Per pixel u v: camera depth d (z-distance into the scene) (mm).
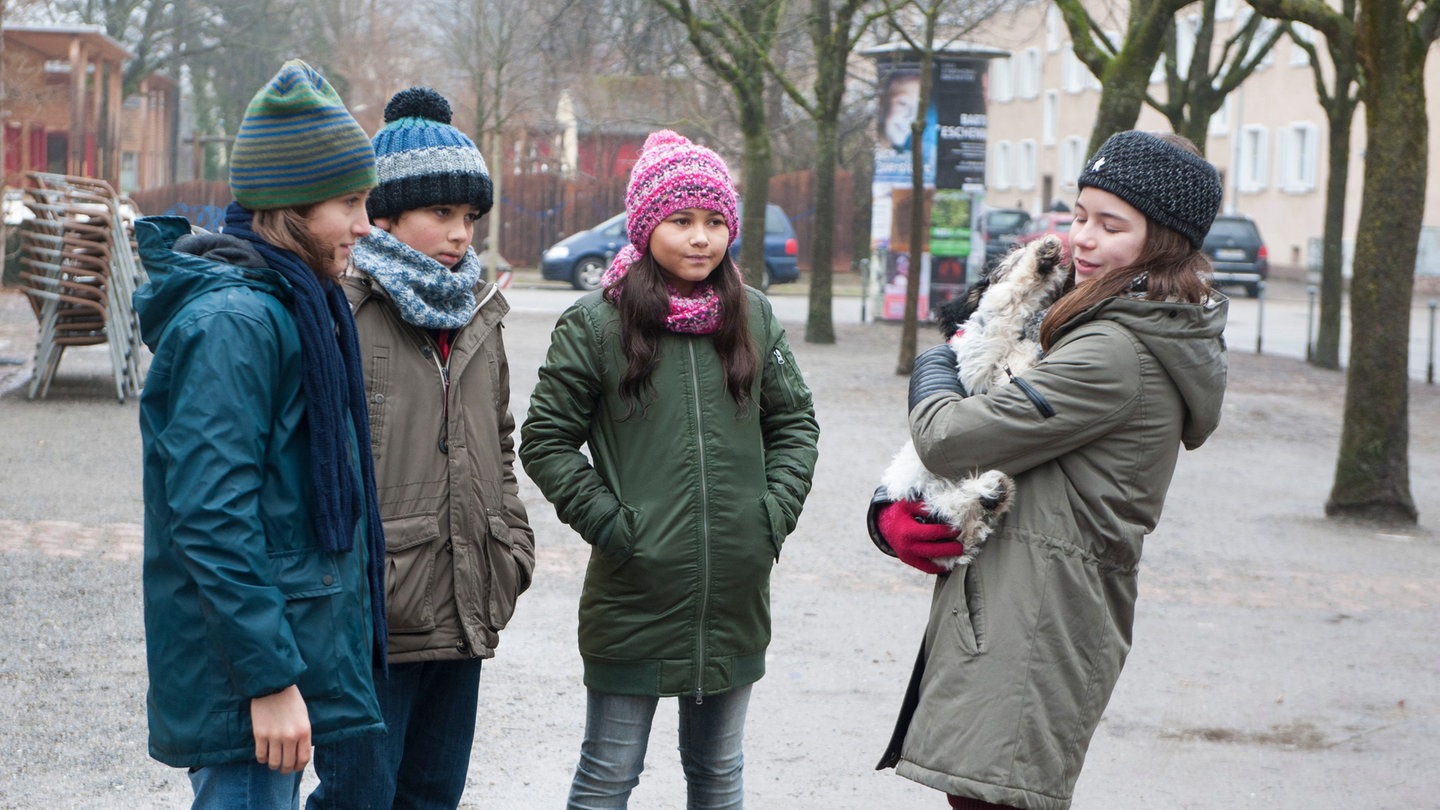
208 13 46969
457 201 3330
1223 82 19438
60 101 36906
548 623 6395
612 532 3301
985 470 2926
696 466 3332
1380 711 5551
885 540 3082
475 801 4402
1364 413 9414
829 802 4492
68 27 29703
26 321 18656
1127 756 5004
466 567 3289
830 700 5488
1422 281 35250
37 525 7707
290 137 2707
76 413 11305
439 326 3268
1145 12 11727
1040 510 2943
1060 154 54969
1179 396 2969
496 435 3418
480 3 27031
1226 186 47594
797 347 19875
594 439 3428
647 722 3441
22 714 4898
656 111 30188
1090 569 2939
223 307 2578
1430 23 9172
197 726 2580
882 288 24688
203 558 2490
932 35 16828
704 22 19016
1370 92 9359
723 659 3391
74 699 5074
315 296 2707
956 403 2961
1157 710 5508
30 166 36812
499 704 5293
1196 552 8406
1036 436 2879
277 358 2633
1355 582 7773
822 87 20016
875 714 5336
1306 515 9609
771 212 30875
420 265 3252
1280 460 11812
